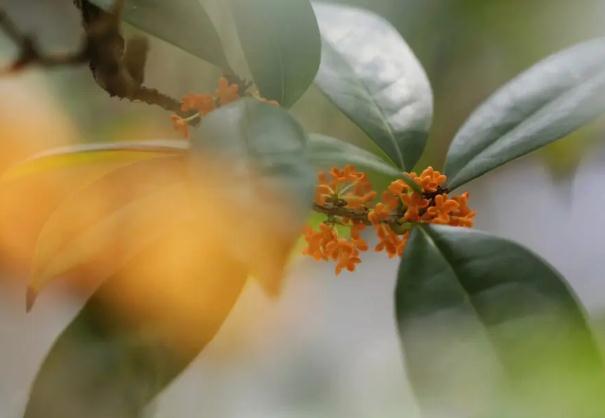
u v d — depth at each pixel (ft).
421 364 1.67
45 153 1.80
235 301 1.79
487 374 1.66
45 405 1.77
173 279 1.78
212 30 1.88
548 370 1.58
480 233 1.79
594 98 1.95
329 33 2.07
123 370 1.78
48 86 2.57
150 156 1.85
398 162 1.96
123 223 1.77
